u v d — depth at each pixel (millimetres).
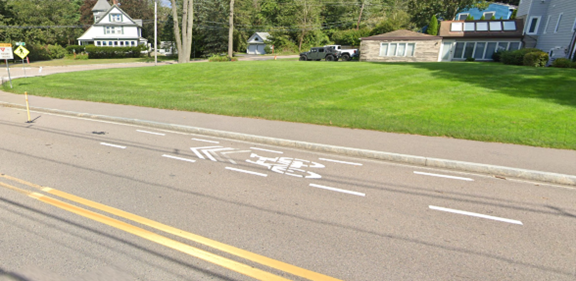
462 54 33688
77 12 81562
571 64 20391
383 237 4148
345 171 6551
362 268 3523
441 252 3846
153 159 7043
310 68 22234
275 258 3674
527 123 9570
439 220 4617
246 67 23828
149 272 3400
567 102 11617
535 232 4336
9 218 4406
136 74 23516
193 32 62875
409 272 3465
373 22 67188
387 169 6727
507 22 32531
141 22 67250
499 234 4270
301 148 8148
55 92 16547
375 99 13320
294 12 66812
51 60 52250
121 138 8773
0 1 44719
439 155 7254
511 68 19078
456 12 46000
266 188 5605
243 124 10117
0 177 5816
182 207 4824
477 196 5453
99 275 3330
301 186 5730
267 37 67688
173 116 11258
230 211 4738
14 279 3240
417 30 51156
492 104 11805
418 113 11062
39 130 9547
